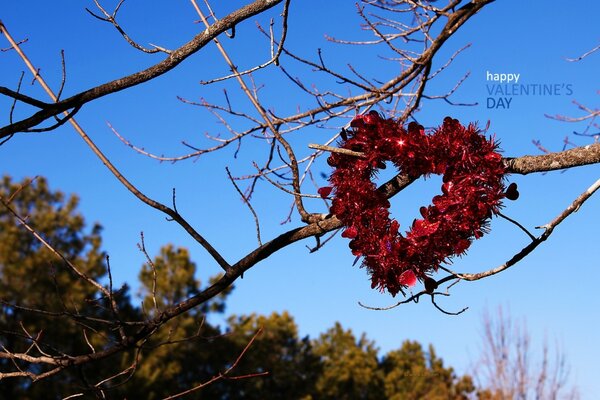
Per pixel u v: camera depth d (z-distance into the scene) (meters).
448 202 3.20
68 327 14.38
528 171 3.31
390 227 3.29
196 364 19.98
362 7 4.21
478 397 12.22
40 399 13.94
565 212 3.34
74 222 15.41
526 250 3.32
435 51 3.84
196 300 3.93
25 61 3.91
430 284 3.31
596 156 3.19
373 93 4.46
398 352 24.47
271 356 22.05
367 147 3.37
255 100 4.28
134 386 16.44
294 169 4.11
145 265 19.44
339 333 25.17
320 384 22.80
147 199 4.03
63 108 3.40
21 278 14.27
